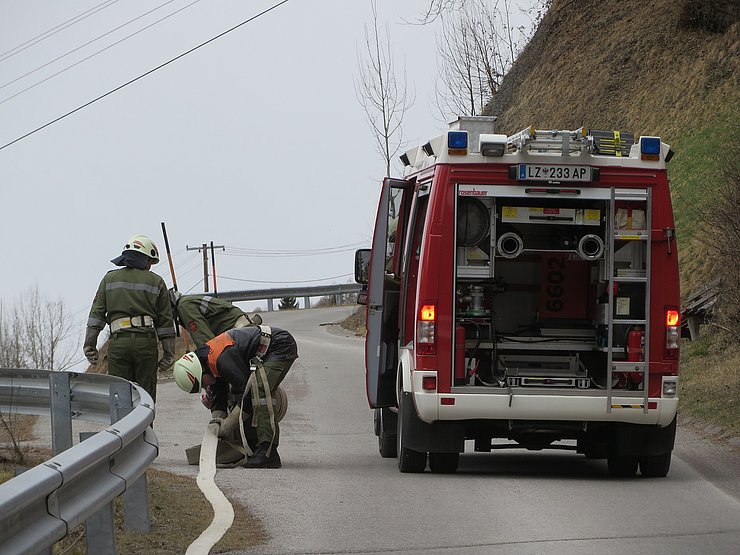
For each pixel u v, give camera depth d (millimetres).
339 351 58000
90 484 10625
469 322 20281
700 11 60281
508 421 19922
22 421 29125
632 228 19719
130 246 21234
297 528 14727
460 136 19516
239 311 22906
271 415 20859
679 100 56188
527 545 13562
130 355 20875
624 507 16516
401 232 22938
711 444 24859
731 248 34188
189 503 16297
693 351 36500
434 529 14648
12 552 8406
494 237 19781
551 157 19453
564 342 20703
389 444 23203
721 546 13516
